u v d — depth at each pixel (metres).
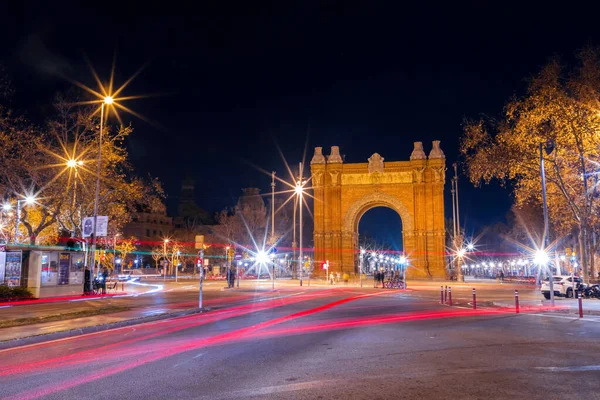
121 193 40.78
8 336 14.57
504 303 28.89
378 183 72.88
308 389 8.52
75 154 36.78
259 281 67.25
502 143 36.06
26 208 40.12
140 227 124.12
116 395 8.23
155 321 19.92
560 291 35.47
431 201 71.00
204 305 26.62
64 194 36.91
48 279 31.33
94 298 31.69
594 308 25.05
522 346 13.01
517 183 40.56
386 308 25.61
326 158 78.12
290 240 109.56
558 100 32.81
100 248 43.88
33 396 8.23
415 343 13.57
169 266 100.25
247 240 92.69
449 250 120.19
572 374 9.62
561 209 43.91
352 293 40.16
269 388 8.62
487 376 9.45
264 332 16.05
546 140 34.88
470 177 37.03
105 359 11.44
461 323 18.55
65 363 11.05
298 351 12.34
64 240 39.62
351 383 8.95
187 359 11.33
